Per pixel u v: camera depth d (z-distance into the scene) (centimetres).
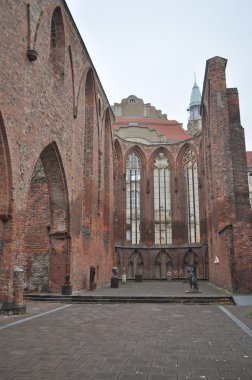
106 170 3550
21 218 1515
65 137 2134
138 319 1293
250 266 2172
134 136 5153
